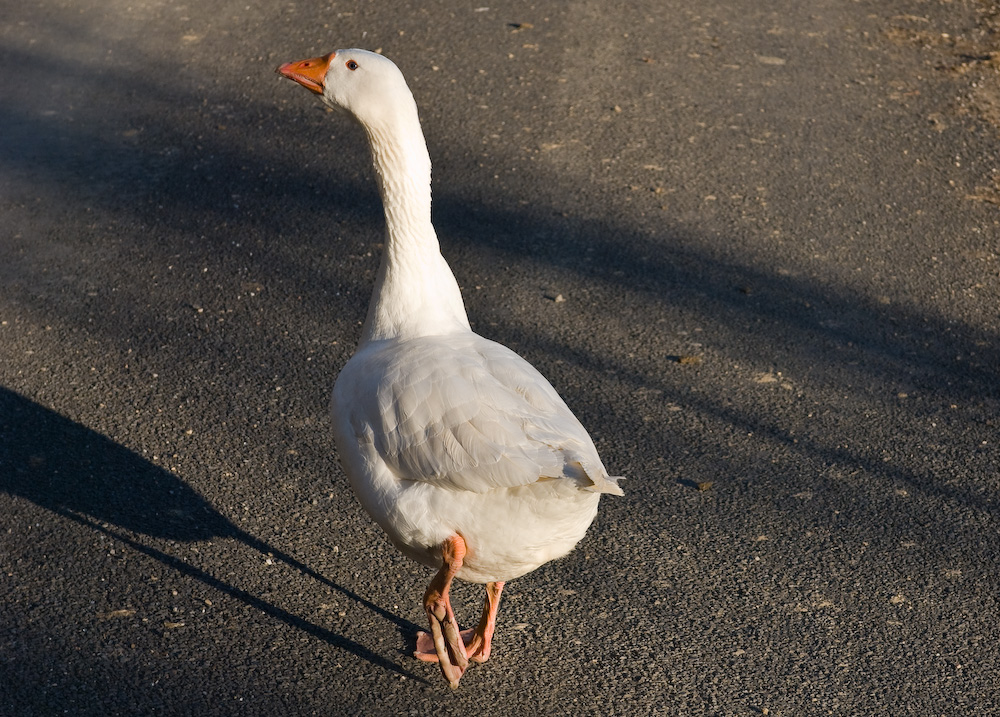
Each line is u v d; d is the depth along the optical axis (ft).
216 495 13.23
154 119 23.06
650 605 11.94
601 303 17.63
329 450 14.12
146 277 17.67
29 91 24.06
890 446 14.60
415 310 11.42
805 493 13.69
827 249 19.24
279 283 17.75
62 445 13.88
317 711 10.48
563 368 16.02
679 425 14.92
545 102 24.29
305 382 15.40
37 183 20.36
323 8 29.30
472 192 20.77
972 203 20.80
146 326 16.42
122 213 19.56
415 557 10.77
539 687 10.89
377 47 26.78
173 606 11.59
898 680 11.04
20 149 21.56
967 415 15.26
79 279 17.49
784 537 12.95
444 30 27.99
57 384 15.02
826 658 11.29
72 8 28.91
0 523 12.51
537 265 18.62
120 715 10.25
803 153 22.44
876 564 12.57
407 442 9.82
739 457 14.33
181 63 25.72
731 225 19.93
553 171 21.57
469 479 9.47
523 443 9.40
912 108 24.47
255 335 16.38
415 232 11.43
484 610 11.25
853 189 21.16
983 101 24.90
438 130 22.94
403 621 11.74
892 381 15.96
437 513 9.84
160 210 19.74
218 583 11.95
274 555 12.41
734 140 22.89
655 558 12.60
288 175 21.17
